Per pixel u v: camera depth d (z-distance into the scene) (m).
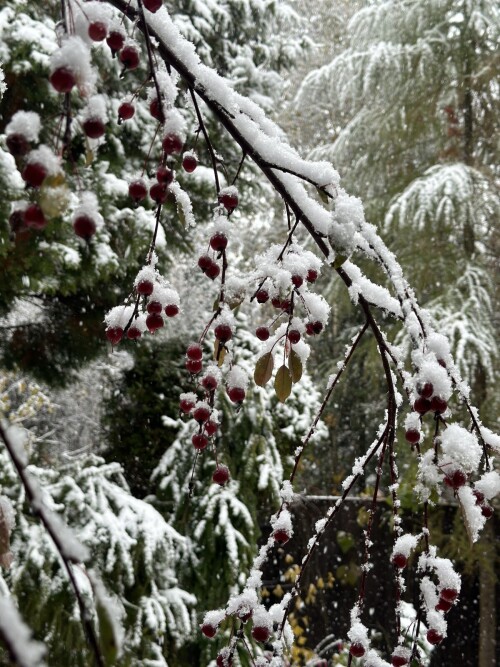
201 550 3.39
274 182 0.97
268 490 3.73
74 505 2.79
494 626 4.89
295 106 6.45
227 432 3.76
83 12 0.69
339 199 0.93
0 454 2.66
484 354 4.75
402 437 4.97
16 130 0.57
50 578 2.39
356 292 1.01
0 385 4.41
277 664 1.03
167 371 4.26
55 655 2.29
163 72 0.91
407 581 4.95
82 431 4.81
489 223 5.34
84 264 2.93
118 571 2.71
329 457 7.29
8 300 3.19
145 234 3.11
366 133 5.84
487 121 5.43
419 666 0.98
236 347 4.10
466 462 0.87
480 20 5.16
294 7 7.95
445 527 5.23
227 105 0.96
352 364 6.57
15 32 2.73
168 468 3.78
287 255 1.03
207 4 3.95
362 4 7.80
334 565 5.11
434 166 5.39
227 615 1.06
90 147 0.69
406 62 5.50
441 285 5.39
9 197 2.59
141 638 2.63
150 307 0.97
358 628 1.00
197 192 3.54
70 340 3.66
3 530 0.78
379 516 5.16
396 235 5.51
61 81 0.59
